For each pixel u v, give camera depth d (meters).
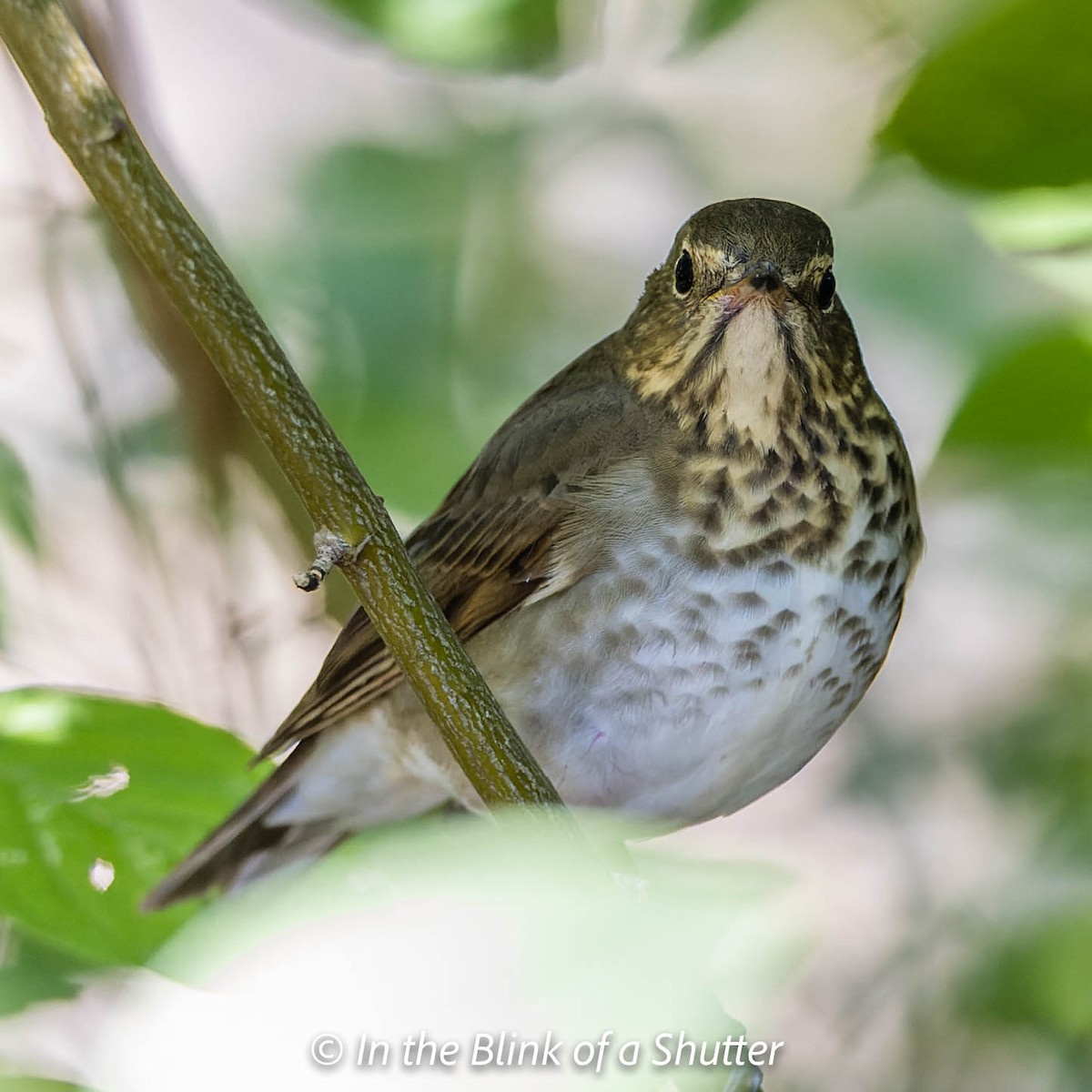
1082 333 5.10
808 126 12.95
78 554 11.20
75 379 10.90
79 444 11.47
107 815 6.18
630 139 12.79
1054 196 4.89
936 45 4.93
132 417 11.01
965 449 5.33
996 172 4.85
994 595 12.30
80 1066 7.36
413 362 10.84
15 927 6.87
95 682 10.71
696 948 3.02
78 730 6.32
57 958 7.15
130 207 4.96
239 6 13.12
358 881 3.28
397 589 5.35
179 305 5.11
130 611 10.99
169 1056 3.53
